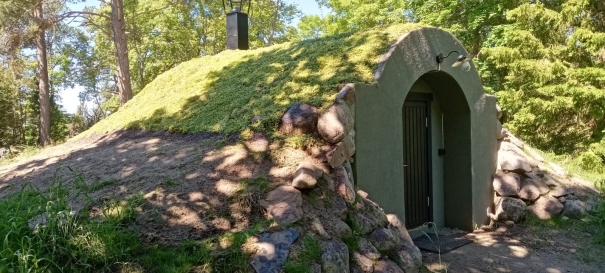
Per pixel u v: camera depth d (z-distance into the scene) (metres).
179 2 19.58
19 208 3.96
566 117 11.66
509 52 11.25
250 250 3.38
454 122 6.73
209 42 24.86
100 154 6.04
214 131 5.55
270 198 3.94
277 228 3.59
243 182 4.15
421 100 6.50
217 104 6.29
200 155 4.88
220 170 4.45
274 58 7.07
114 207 3.80
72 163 5.88
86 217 3.62
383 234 4.19
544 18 11.27
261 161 4.52
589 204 7.14
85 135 8.29
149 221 3.67
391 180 5.19
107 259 3.15
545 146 12.16
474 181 6.61
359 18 19.30
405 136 6.28
